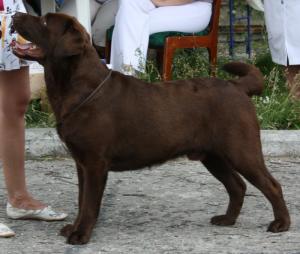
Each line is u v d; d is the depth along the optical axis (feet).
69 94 29.86
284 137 44.57
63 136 30.25
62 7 49.14
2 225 31.68
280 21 50.14
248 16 63.87
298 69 51.01
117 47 49.34
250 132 31.27
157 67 54.24
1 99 32.35
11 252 29.71
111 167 31.01
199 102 31.24
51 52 29.78
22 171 33.45
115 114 30.25
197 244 30.32
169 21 50.31
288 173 40.96
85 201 30.42
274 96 49.19
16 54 30.17
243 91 31.86
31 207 33.55
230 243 30.42
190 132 31.17
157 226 32.68
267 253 29.30
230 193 32.91
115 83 30.55
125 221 33.40
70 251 29.63
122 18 48.98
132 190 38.09
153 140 30.76
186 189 38.19
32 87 47.85
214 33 51.75
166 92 31.22
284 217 31.81
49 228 32.63
